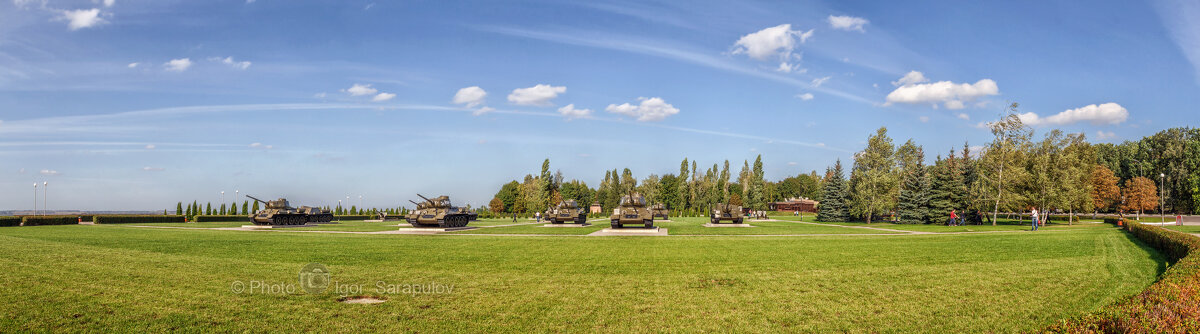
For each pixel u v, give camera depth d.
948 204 48.97
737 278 13.36
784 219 67.25
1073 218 57.75
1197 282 8.59
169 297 10.45
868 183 54.69
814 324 8.91
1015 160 48.97
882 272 14.41
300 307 9.80
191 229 36.22
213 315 9.14
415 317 9.18
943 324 8.88
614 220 35.78
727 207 48.75
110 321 8.66
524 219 69.44
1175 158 84.69
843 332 8.46
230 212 64.56
